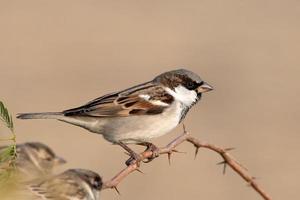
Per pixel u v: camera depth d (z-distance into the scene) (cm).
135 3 3020
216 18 2888
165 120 808
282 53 2497
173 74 824
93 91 2084
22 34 2638
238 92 2131
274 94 2125
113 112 786
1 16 2830
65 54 2442
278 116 1962
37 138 1661
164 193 1477
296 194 1538
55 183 636
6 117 439
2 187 415
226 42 2603
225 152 616
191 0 3111
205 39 2638
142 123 795
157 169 1581
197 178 1559
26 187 441
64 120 771
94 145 1662
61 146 1644
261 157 1716
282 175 1622
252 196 1508
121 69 2309
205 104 2020
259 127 1881
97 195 704
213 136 1808
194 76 827
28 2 3006
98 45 2548
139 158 726
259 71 2314
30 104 1945
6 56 2392
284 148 1767
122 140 797
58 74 2222
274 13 2962
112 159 1597
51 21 2800
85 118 782
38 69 2264
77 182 679
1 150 440
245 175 613
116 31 2703
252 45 2577
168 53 2475
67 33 2673
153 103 798
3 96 1992
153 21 2822
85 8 2969
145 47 2538
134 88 811
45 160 948
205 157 1661
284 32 2733
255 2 3111
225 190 1518
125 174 600
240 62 2398
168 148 622
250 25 2814
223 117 1930
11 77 2167
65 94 2042
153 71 2302
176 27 2759
